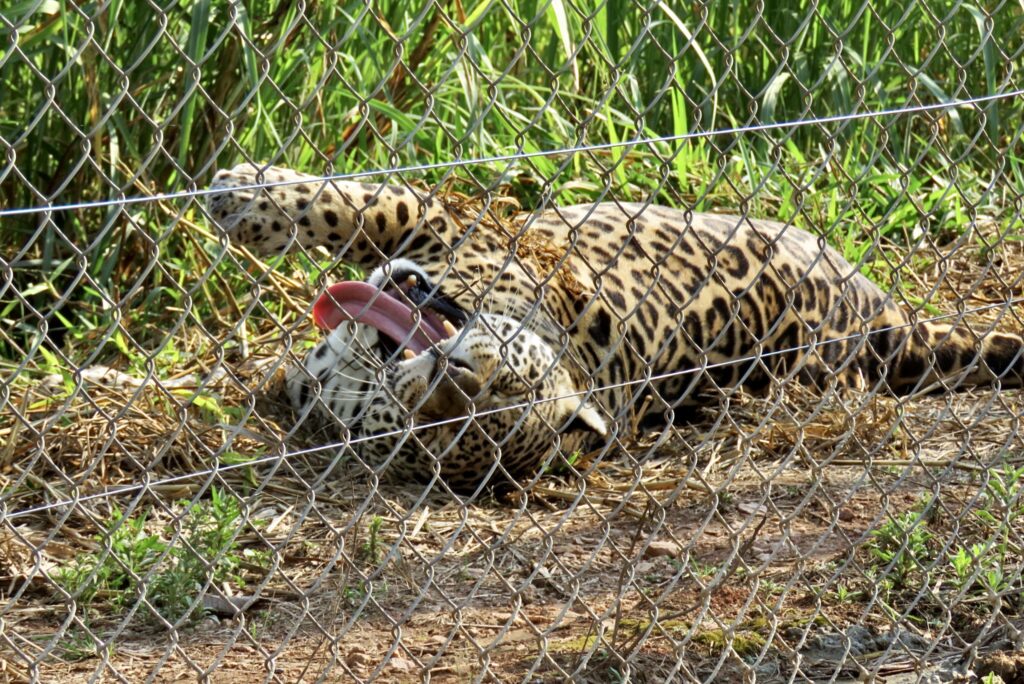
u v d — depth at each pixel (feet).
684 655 31.35
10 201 53.52
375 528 37.04
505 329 44.37
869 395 33.09
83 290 53.42
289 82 55.77
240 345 50.44
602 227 52.26
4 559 35.47
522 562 37.58
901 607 34.19
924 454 45.70
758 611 34.04
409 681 30.32
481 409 42.83
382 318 42.01
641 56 70.90
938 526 38.22
